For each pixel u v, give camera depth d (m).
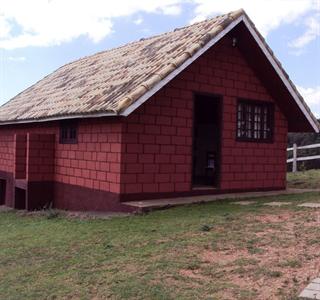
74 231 9.20
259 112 13.91
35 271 6.78
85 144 12.59
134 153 11.20
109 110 10.21
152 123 11.45
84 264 6.84
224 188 12.90
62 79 17.19
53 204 14.38
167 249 7.15
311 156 21.78
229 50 12.94
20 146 15.15
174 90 11.80
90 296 5.60
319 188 14.95
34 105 15.68
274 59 12.83
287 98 13.77
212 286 5.52
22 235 9.43
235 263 6.25
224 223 8.61
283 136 14.41
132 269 6.37
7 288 6.16
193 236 7.81
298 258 6.22
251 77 13.51
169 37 13.78
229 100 13.00
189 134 12.12
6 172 17.69
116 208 11.16
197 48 11.15
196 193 12.30
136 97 10.12
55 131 14.35
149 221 9.34
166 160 11.70
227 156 12.98
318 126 14.38
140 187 11.30
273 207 10.17
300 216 8.87
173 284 5.67
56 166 14.26
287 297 5.00
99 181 11.90
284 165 14.40
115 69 13.50
